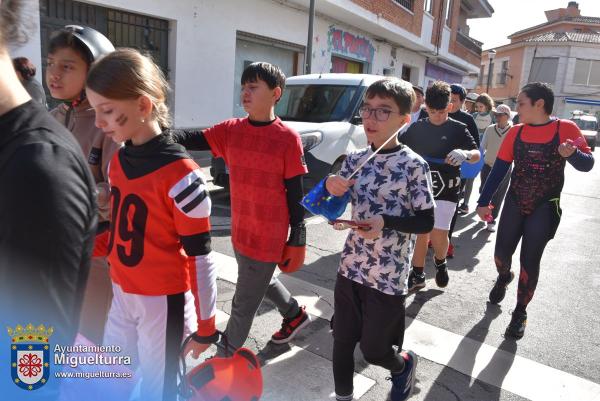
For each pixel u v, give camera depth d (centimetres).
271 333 333
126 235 174
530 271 342
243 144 256
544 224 339
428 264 505
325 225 630
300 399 263
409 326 360
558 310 404
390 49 1844
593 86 4231
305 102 737
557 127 334
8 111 94
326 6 1237
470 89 3444
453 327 362
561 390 286
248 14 1105
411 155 218
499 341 343
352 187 227
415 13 1777
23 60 293
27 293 88
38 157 89
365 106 220
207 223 173
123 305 182
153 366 178
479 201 376
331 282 436
